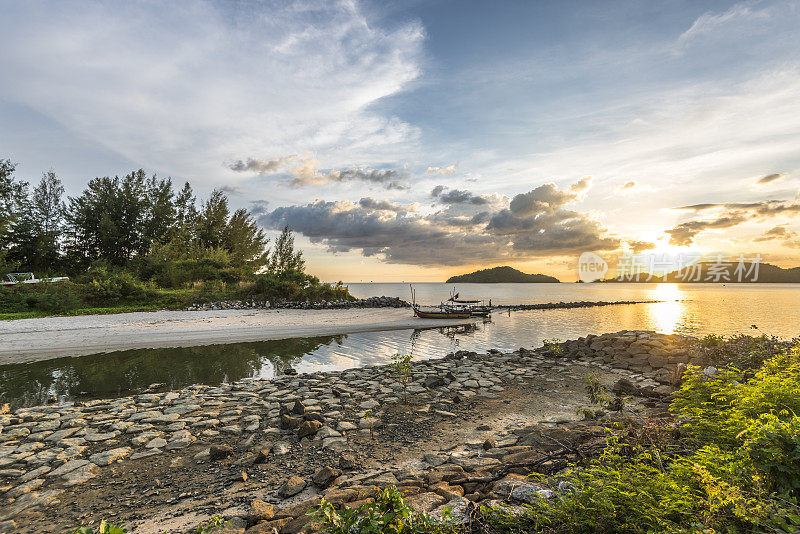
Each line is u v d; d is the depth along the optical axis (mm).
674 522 3111
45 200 52406
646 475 3760
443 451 7398
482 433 8391
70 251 53438
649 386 11781
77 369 16016
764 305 62375
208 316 32406
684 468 3631
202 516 5301
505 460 6301
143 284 39562
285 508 5020
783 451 3271
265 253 66125
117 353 19406
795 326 33375
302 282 48125
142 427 8906
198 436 8375
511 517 3809
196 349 20734
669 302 74250
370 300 49312
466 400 10930
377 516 3355
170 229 59031
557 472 5316
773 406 4617
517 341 25500
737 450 3832
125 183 57250
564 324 36219
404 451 7453
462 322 36344
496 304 62906
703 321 38656
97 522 5289
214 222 63688
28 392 12727
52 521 5344
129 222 56344
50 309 31125
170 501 5781
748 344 13109
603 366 15461
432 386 12266
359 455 7281
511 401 10836
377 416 9562
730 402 5328
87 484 6391
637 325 35281
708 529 2820
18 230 48094
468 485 5246
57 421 9430
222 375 15203
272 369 16344
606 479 3793
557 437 6938
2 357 18297
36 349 19781
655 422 5637
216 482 6352
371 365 16531
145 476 6633
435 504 4492
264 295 43469
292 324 30094
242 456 7336
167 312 33969
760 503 2916
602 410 9211
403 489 5219
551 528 3510
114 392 12695
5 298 30984
